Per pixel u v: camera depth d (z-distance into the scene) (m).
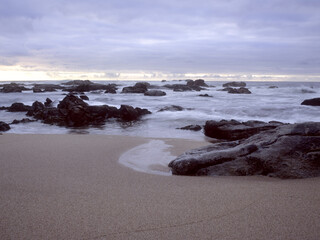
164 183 4.30
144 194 3.74
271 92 36.97
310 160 4.60
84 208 3.25
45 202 3.44
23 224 2.86
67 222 2.90
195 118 14.65
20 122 15.09
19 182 4.26
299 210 3.12
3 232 2.70
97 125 14.27
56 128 13.28
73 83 68.62
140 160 6.08
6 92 42.16
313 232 2.65
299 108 16.39
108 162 5.77
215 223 2.87
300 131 5.09
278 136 5.20
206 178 4.62
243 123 10.56
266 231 2.69
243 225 2.82
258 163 4.81
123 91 38.84
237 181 4.37
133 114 16.12
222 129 10.06
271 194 3.63
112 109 16.84
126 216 3.04
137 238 2.59
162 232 2.70
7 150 6.77
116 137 9.26
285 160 4.67
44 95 34.81
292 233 2.65
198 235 2.64
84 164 5.54
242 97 28.91
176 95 33.56
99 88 44.50
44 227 2.80
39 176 4.60
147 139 9.00
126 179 4.53
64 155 6.30
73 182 4.29
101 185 4.16
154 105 22.45
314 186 3.89
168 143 8.27
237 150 5.09
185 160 5.02
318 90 36.19
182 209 3.22
